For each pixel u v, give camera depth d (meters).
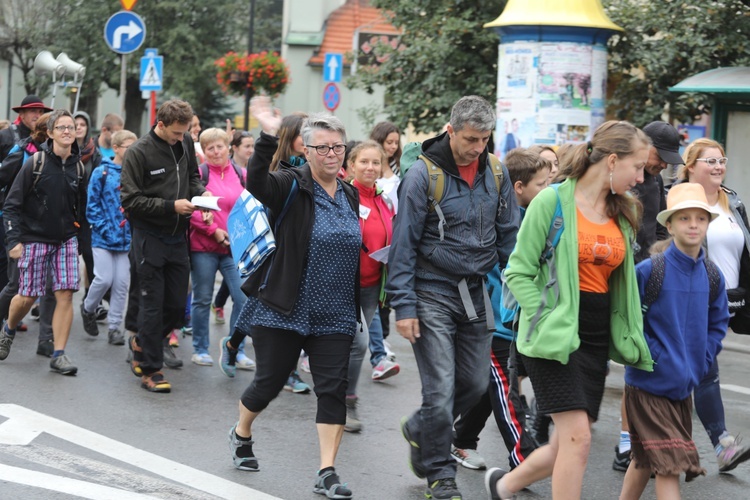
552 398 11.52
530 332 11.53
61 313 20.48
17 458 14.73
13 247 20.53
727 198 16.56
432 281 13.30
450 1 41.44
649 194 17.73
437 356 13.19
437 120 41.56
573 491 11.47
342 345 13.88
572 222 11.51
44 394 18.70
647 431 12.32
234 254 13.93
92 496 13.23
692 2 37.25
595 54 33.16
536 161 15.44
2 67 94.31
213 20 94.12
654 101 38.38
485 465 15.62
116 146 23.64
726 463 15.73
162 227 19.39
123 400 18.59
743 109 34.47
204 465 14.89
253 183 13.27
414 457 13.75
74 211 20.80
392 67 42.69
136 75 92.50
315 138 13.74
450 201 13.20
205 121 94.50
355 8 90.88
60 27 89.69
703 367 12.63
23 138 26.95
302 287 13.71
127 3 38.06
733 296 16.19
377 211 17.75
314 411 18.55
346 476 14.82
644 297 12.48
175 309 20.17
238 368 21.91
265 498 13.52
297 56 87.69
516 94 33.31
